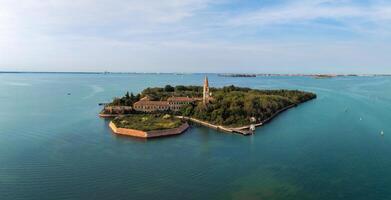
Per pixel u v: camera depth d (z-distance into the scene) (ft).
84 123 575.38
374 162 354.33
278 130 531.09
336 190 281.54
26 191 273.95
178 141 451.12
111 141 442.50
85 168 329.52
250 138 471.21
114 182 294.87
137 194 270.67
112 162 350.43
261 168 335.26
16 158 360.48
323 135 487.20
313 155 380.78
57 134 481.87
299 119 642.63
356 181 301.22
